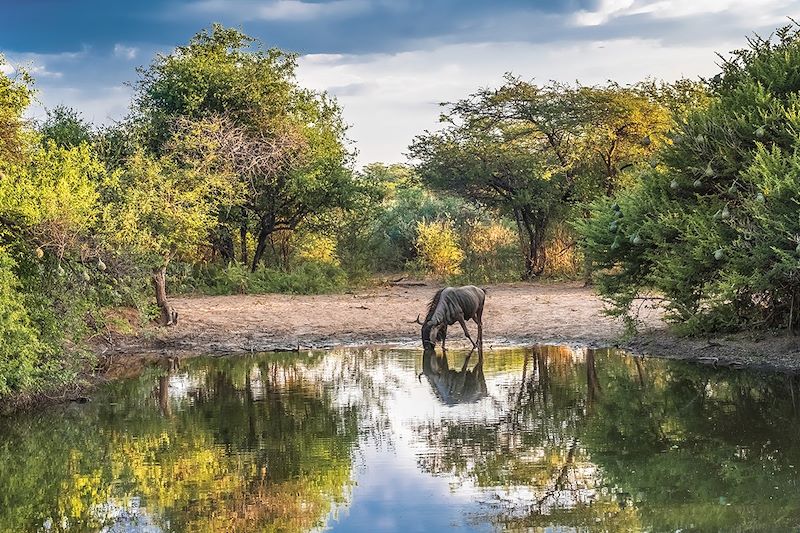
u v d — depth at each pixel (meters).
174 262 27.17
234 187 29.14
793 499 8.91
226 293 31.81
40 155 15.91
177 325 22.95
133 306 22.12
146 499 9.52
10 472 10.73
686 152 17.53
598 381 15.78
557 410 13.52
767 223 14.94
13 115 16.73
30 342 13.75
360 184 36.56
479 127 39.53
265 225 35.56
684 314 18.70
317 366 18.38
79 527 8.68
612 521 8.41
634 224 17.81
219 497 9.53
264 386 16.20
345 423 12.98
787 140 15.95
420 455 11.04
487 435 11.98
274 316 24.97
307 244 39.16
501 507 8.93
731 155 16.58
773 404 13.24
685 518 8.41
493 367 17.66
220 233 33.12
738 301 17.80
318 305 27.50
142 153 23.39
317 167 34.12
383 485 9.80
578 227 19.59
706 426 12.10
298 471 10.48
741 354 16.94
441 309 19.77
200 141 28.45
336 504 9.16
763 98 16.09
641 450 10.99
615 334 20.69
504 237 42.84
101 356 20.00
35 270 14.43
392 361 18.81
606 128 35.78
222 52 35.25
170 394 15.53
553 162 39.34
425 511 8.86
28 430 12.94
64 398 15.12
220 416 13.65
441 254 41.84
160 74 34.50
